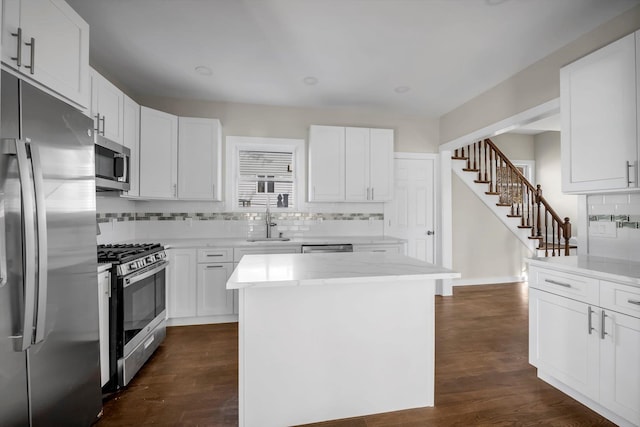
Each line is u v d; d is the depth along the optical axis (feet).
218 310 10.62
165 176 10.71
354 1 6.61
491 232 16.61
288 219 13.20
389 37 7.99
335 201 12.71
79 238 5.06
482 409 6.05
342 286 5.70
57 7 4.91
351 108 13.37
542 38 8.03
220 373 7.39
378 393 5.88
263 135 12.92
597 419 5.75
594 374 5.76
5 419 3.67
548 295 6.77
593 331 5.80
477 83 10.81
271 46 8.43
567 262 6.70
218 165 11.69
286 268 5.68
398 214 14.28
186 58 9.07
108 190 8.52
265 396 5.45
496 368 7.68
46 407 4.29
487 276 16.52
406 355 5.99
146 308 7.81
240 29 7.64
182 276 10.38
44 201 4.00
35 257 3.92
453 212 16.22
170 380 7.07
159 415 5.84
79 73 5.52
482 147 17.47
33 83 4.51
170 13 6.98
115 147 7.67
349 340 5.74
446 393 6.59
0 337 3.57
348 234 13.76
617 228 7.08
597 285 5.72
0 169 3.58
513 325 10.54
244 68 9.70
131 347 6.97
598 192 6.90
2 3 3.92
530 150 19.20
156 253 8.39
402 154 14.25
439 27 7.54
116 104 8.45
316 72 9.98
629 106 5.97
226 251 10.68
